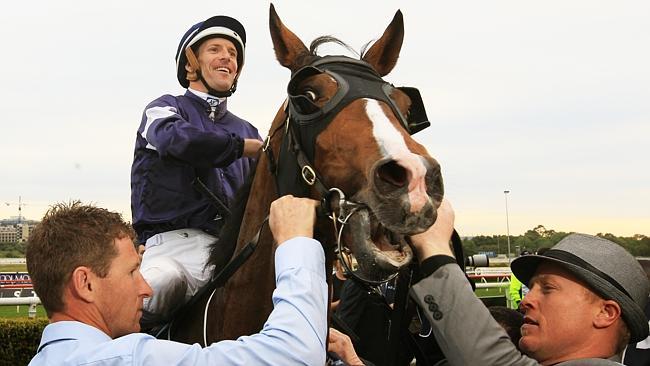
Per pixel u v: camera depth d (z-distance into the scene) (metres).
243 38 2.81
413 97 1.92
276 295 1.48
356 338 2.29
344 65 1.90
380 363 2.55
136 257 1.59
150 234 2.55
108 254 1.50
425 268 1.73
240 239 2.07
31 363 1.46
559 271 1.78
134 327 1.57
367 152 1.60
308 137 1.79
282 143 1.95
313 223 1.63
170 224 2.51
